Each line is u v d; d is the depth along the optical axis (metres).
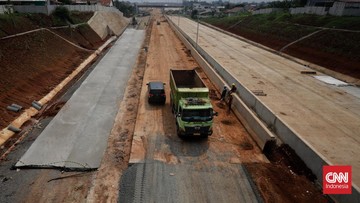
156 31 75.38
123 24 82.62
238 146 17.02
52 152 15.90
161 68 34.84
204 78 31.08
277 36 53.22
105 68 34.28
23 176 13.80
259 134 17.33
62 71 30.30
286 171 14.43
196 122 16.52
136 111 21.84
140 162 14.97
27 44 29.20
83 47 42.56
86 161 15.16
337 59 34.34
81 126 19.17
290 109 22.20
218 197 12.61
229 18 96.06
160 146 16.66
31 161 14.92
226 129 19.14
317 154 13.55
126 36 62.56
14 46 26.89
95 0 83.00
